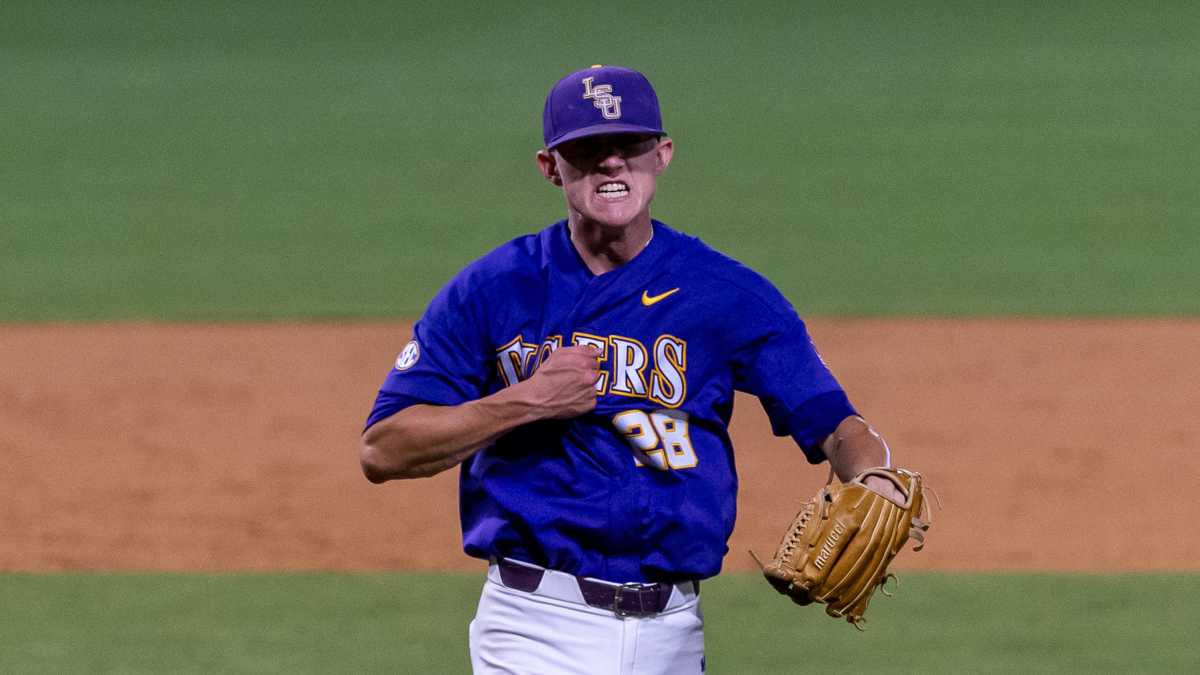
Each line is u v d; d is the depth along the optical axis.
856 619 15.81
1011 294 54.44
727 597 28.16
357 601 28.25
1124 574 29.58
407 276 58.56
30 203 73.75
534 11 137.50
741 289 15.62
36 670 24.78
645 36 125.75
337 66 115.00
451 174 79.75
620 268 15.58
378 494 35.25
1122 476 35.94
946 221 67.25
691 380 15.57
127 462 37.56
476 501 16.11
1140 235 63.78
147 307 54.09
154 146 88.31
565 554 15.45
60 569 30.27
